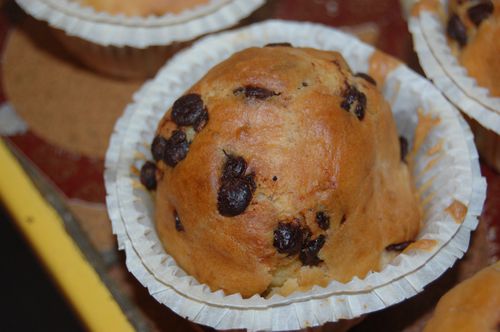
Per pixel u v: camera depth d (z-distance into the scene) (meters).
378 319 0.25
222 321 0.22
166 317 0.25
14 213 0.24
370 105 0.24
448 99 0.26
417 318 0.25
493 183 0.28
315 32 0.27
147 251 0.23
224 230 0.22
